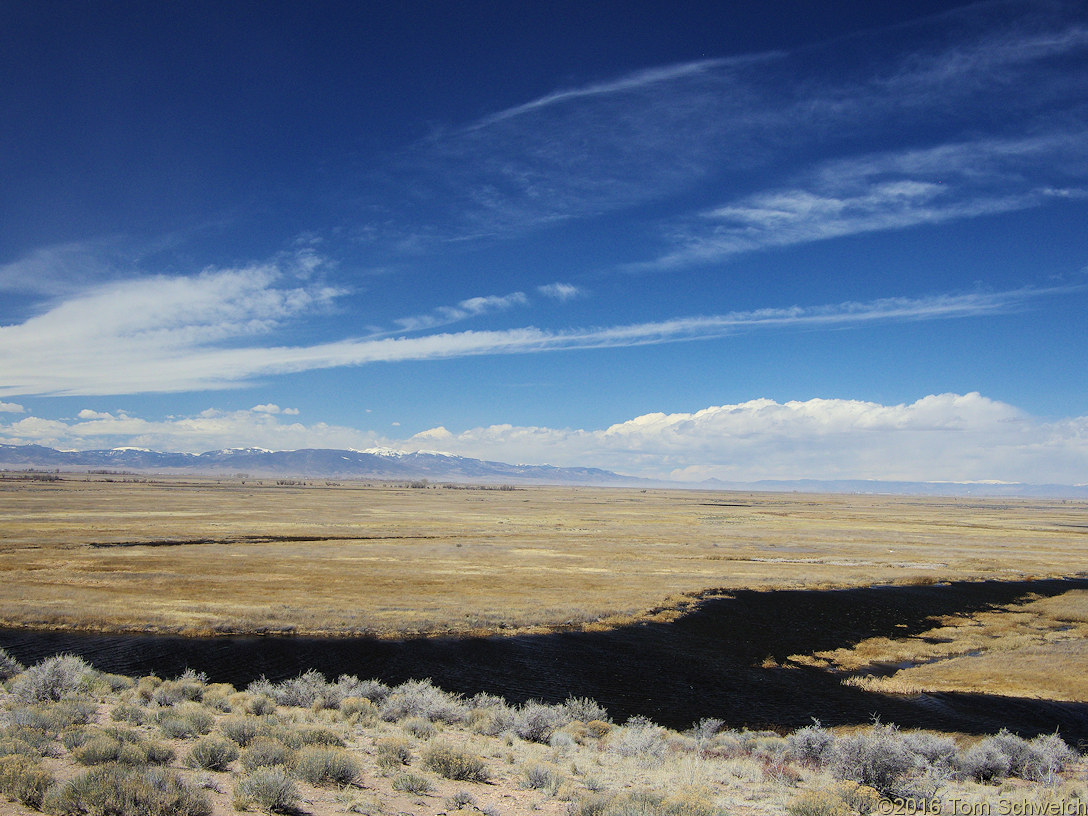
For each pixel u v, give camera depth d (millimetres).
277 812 10172
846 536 104125
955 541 99812
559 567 64062
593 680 31484
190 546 70688
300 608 42875
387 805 11375
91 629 36969
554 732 20281
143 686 21828
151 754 12359
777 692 30391
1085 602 53969
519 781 14078
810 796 12586
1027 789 15969
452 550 73375
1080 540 106375
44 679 19234
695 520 133625
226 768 12602
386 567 60500
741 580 60031
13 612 38844
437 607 44844
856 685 31734
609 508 182625
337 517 116250
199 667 30859
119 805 9086
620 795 12500
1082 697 29453
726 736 21734
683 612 47062
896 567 71125
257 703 19891
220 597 45531
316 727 17594
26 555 60156
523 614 43625
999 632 43906
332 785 12180
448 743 17406
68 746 12969
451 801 12055
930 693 30172
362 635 38125
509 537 89688
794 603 51344
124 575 51688
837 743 17250
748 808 12531
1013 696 29594
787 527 120562
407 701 21938
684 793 12828
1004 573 68000
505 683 30422
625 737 19594
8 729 13344
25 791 9516
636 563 68375
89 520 94375
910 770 15641
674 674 33094
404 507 156750
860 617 47844
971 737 23922
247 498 173375
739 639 40906
